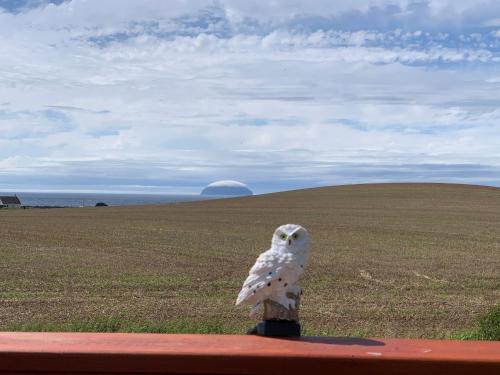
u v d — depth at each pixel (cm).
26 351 480
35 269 2270
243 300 548
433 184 8156
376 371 480
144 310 1492
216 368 478
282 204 6450
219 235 3747
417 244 3294
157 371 479
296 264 546
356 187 8031
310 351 492
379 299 1733
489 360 480
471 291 1916
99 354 479
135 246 3139
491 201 6212
